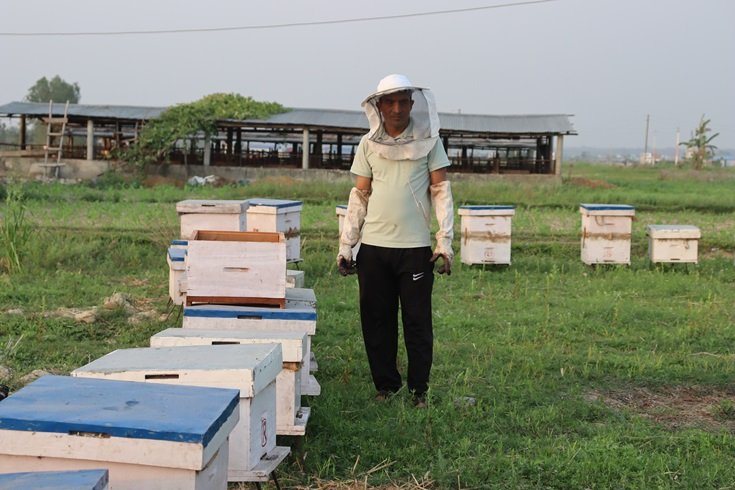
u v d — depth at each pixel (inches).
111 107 1465.3
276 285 238.2
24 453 124.9
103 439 123.9
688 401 271.6
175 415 129.0
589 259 549.6
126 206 886.4
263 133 1579.7
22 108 1437.0
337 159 1494.8
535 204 991.0
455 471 197.0
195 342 193.2
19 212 546.3
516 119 1462.8
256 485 180.9
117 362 165.2
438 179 248.2
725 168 2635.3
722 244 659.4
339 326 358.3
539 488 192.2
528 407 254.2
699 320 388.2
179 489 124.6
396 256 246.4
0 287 421.4
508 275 526.3
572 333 362.9
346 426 223.1
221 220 403.2
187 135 1346.0
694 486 194.5
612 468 201.8
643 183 1601.9
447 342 340.5
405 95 239.8
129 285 457.7
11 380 267.9
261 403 171.8
